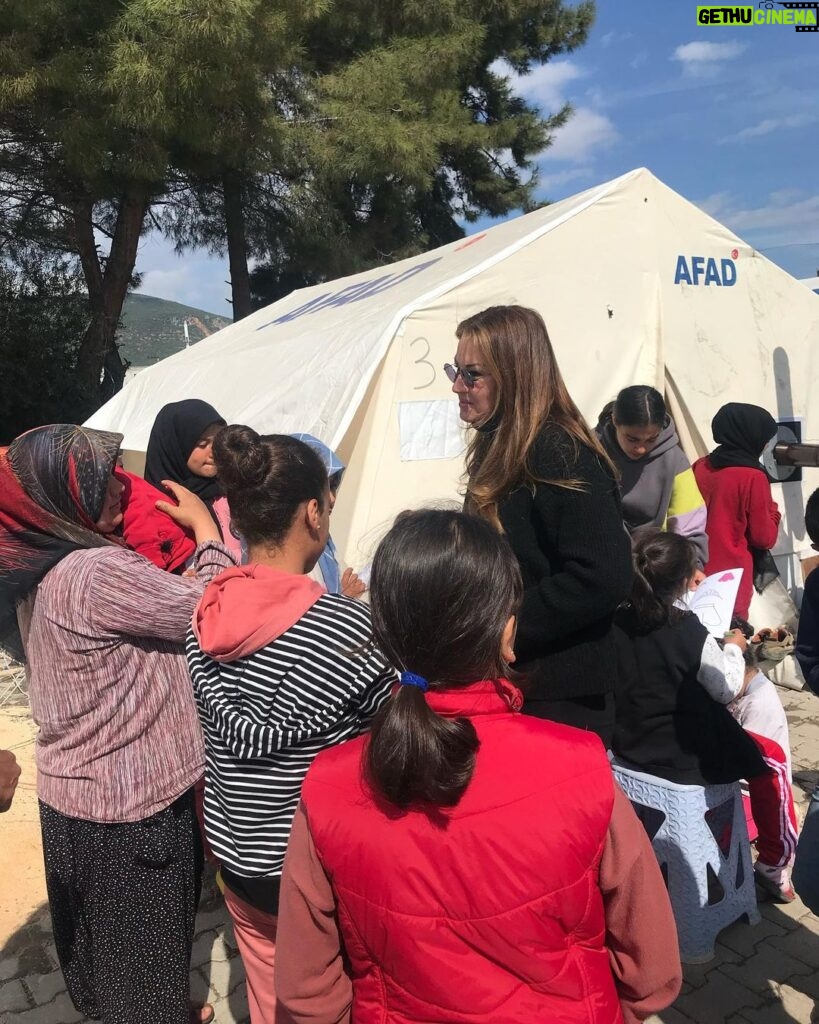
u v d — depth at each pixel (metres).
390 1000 1.28
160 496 2.71
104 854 2.14
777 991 2.80
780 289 6.18
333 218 16.88
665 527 4.16
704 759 2.78
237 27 11.26
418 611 1.28
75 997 2.34
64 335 14.92
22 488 2.06
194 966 3.06
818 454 5.57
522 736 1.32
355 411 4.84
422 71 16.77
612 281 5.53
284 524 1.98
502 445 2.23
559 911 1.25
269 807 1.80
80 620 2.03
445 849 1.24
